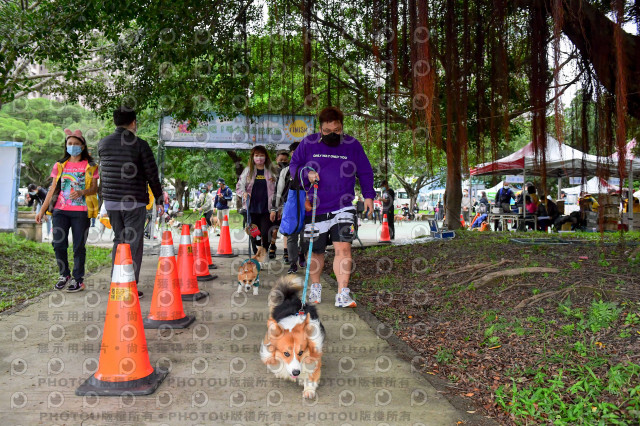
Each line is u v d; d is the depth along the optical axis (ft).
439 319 13.37
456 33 15.23
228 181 91.40
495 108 16.02
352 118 29.63
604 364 8.89
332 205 14.62
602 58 14.60
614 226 34.37
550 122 15.78
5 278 18.12
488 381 9.01
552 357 9.45
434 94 14.65
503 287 14.80
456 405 8.05
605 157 15.31
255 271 17.30
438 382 9.05
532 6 14.97
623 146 12.45
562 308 11.88
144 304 14.88
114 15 20.76
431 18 14.83
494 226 52.54
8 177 33.22
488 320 12.34
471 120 19.62
